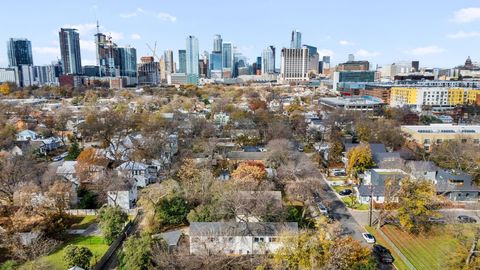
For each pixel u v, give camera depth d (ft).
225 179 265.75
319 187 239.09
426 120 518.78
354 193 260.62
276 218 197.06
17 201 204.13
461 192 243.19
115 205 213.87
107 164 293.64
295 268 144.46
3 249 175.32
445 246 185.16
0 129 379.96
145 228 202.18
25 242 175.63
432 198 204.33
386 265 169.17
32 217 189.26
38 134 410.52
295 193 223.30
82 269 152.05
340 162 336.70
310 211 222.07
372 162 288.51
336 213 227.40
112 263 170.60
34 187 218.18
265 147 359.25
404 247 185.37
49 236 191.21
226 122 490.90
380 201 240.53
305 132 429.79
